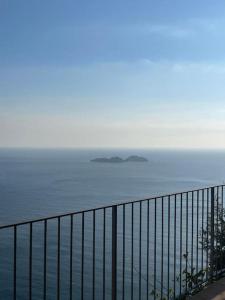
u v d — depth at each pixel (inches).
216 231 239.6
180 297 215.8
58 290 152.6
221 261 234.2
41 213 2142.0
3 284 724.0
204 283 224.1
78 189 4424.2
